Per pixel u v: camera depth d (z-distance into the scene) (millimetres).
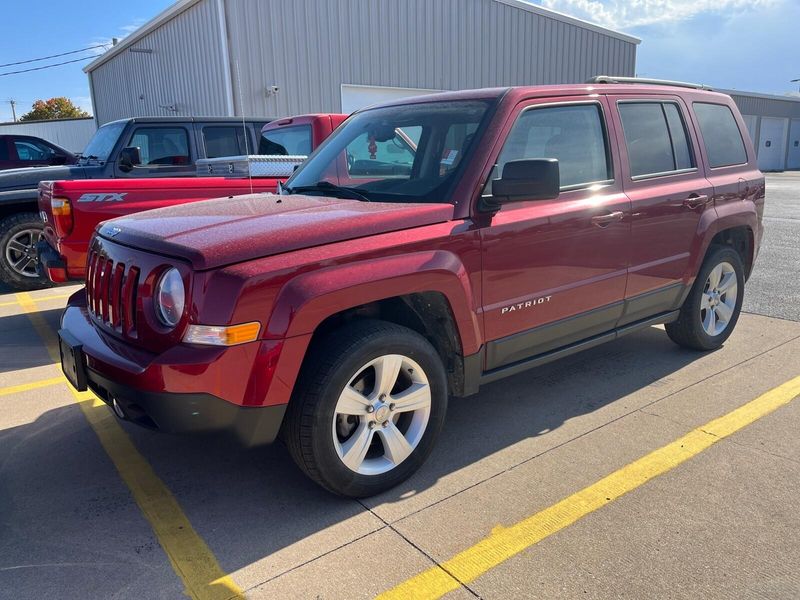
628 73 22469
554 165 3006
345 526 2832
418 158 3531
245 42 14570
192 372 2504
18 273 7629
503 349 3412
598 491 3064
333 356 2764
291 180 4195
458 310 3109
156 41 17953
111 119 23969
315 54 15562
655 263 4160
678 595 2359
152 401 2561
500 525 2812
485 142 3293
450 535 2748
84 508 3020
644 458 3371
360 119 4191
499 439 3641
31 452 3588
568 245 3574
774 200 17312
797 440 3529
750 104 35688
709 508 2900
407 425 3193
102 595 2424
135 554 2668
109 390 2805
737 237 5113
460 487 3135
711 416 3857
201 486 3203
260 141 8008
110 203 5773
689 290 4562
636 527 2771
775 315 5961
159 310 2711
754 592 2365
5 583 2492
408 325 3289
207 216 3137
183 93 17031
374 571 2529
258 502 3045
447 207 3127
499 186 3111
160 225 3035
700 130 4621
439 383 3156
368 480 2994
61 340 3172
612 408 4016
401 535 2756
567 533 2740
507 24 18953
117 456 3525
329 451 2824
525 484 3145
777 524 2771
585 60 21125
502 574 2494
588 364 4816
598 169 3846
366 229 2875
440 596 2383
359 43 16219
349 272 2748
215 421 2598
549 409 4031
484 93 3598
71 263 5711
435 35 17531
